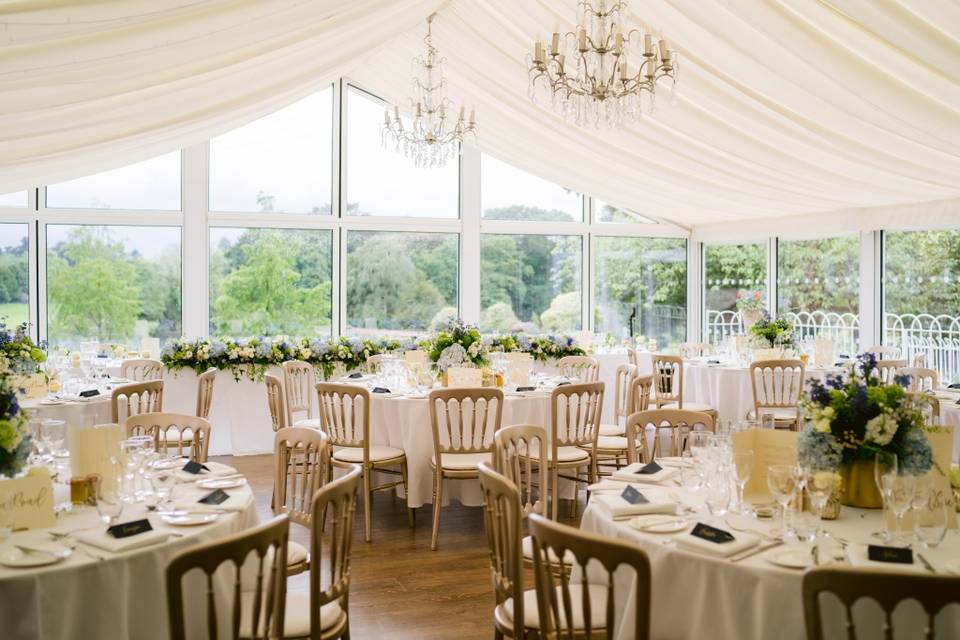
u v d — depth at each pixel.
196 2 3.68
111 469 2.78
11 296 8.66
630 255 10.69
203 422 3.93
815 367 7.76
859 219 8.54
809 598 1.99
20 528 2.70
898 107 5.23
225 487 3.24
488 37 6.39
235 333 9.15
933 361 8.06
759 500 3.00
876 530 2.67
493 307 10.17
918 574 1.86
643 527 2.69
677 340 10.92
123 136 6.04
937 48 4.26
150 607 2.54
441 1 6.05
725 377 7.68
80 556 2.46
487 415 5.23
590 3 4.79
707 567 2.42
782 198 8.42
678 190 8.91
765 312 8.35
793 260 9.62
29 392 5.71
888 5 4.04
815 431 2.92
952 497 2.69
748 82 5.64
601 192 9.61
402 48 7.57
